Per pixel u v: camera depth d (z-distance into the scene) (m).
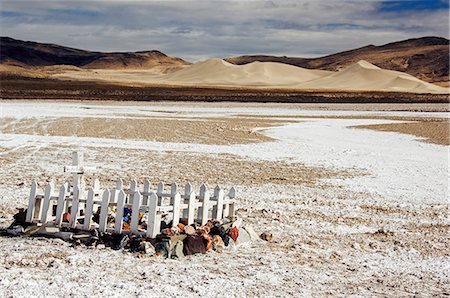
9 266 9.34
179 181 19.45
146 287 8.45
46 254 10.17
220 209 12.41
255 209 15.07
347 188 19.38
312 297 8.41
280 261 10.36
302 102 99.19
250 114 65.50
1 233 11.66
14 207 14.41
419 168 24.86
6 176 19.31
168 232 10.66
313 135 40.31
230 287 8.64
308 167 24.47
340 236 12.55
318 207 15.79
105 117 52.72
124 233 11.09
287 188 18.97
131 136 35.91
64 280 8.62
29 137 33.81
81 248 10.77
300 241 11.94
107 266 9.56
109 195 11.23
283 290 8.66
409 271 10.16
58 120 47.59
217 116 60.25
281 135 39.91
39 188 16.75
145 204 12.50
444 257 11.12
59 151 27.25
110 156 25.84
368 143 35.44
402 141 37.00
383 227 13.65
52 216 11.96
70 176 19.73
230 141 34.50
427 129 46.75
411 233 13.12
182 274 9.26
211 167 23.38
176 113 63.72
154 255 10.36
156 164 23.69
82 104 76.81
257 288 8.69
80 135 35.84
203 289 8.42
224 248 11.08
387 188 19.58
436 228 13.75
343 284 9.18
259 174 21.98
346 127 48.38
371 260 10.75
